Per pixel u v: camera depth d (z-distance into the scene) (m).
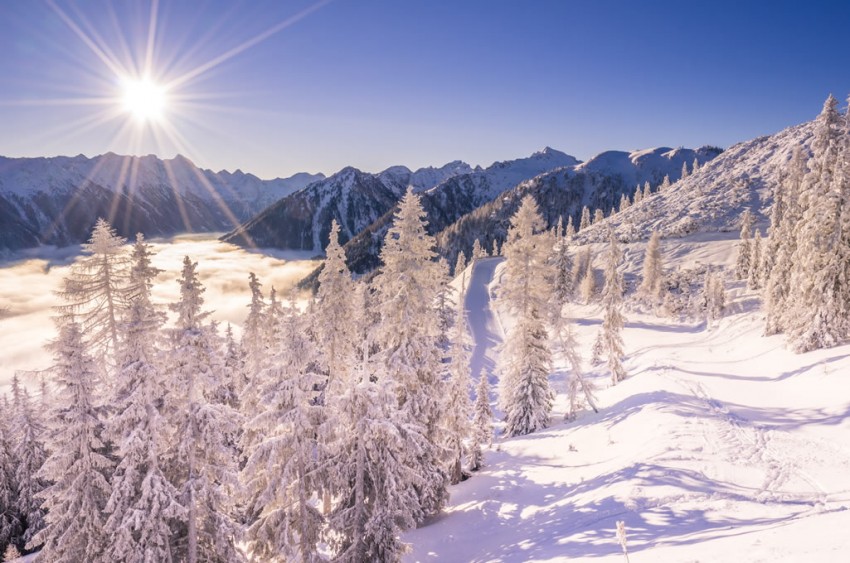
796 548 9.18
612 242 43.12
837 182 34.62
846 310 33.88
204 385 15.26
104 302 19.12
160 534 14.47
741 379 34.41
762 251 62.59
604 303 43.44
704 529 13.13
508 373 34.47
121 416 14.40
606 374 47.91
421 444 17.59
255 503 15.74
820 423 22.41
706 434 22.31
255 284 30.22
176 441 15.80
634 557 11.55
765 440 21.12
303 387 15.08
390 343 21.05
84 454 15.12
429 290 20.89
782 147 130.38
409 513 16.58
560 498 20.31
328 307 20.14
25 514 31.53
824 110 39.75
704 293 66.31
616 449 24.33
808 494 15.30
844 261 33.94
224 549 15.59
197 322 15.84
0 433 31.62
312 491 15.82
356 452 16.77
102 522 15.18
